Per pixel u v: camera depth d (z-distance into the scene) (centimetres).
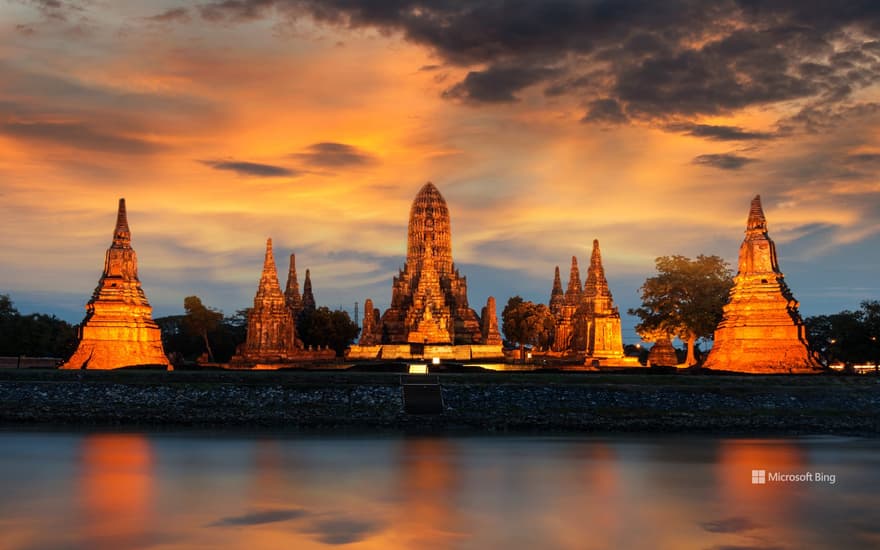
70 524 4162
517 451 6112
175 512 4388
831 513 4388
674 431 7081
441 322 15988
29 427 7231
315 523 4191
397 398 7769
